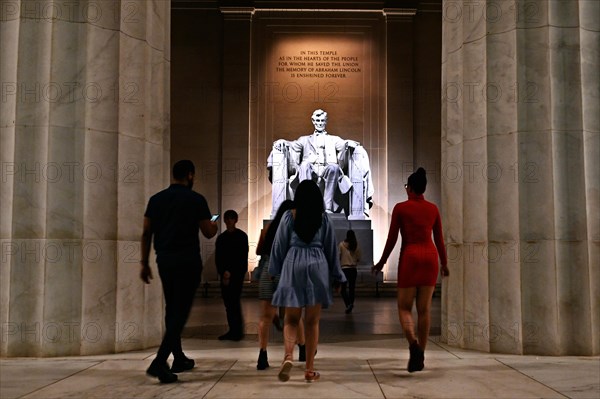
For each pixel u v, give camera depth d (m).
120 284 6.77
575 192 6.72
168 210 5.32
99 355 6.55
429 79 20.22
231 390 4.89
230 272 8.04
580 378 5.36
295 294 5.08
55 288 6.47
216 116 20.08
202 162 19.89
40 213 6.50
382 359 6.33
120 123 6.89
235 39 20.23
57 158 6.58
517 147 6.80
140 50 7.17
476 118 7.16
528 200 6.75
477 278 7.01
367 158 18.14
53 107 6.59
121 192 6.86
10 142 6.58
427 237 5.69
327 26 20.53
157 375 5.11
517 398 4.65
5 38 6.72
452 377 5.39
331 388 4.96
